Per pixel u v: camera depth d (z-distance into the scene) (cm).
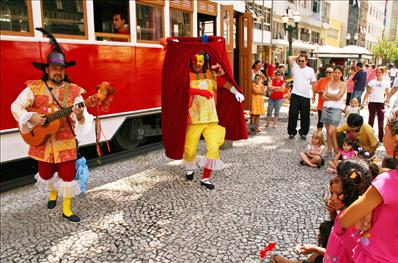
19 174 538
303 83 729
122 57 564
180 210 406
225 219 382
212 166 467
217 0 772
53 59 348
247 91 836
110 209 411
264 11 2520
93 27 518
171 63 459
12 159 443
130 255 319
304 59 719
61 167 372
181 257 314
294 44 3016
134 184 488
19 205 425
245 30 859
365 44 3769
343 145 512
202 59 462
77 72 501
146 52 607
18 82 436
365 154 363
